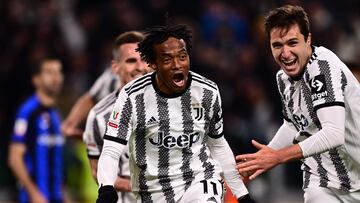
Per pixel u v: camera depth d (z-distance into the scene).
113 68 21.61
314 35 48.06
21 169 27.38
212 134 17.98
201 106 17.59
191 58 45.31
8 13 46.19
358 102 17.88
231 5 49.31
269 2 49.34
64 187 36.38
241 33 48.62
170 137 17.62
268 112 44.56
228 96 44.28
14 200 41.16
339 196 18.62
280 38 17.59
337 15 51.00
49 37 45.44
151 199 17.98
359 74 24.30
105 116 20.58
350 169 18.47
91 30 46.56
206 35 47.62
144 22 47.06
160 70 17.22
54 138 28.03
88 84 45.03
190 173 17.78
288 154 16.98
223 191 17.83
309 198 18.73
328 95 17.25
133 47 20.66
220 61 46.22
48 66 27.81
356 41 50.09
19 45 44.38
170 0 48.19
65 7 47.94
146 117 17.55
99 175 17.20
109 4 47.44
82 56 45.41
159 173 17.80
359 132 18.16
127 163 20.78
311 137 17.09
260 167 16.92
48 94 28.00
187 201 17.58
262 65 46.50
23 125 27.56
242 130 42.66
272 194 41.88
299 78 17.91
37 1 47.19
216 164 18.14
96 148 20.77
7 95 43.81
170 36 17.17
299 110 18.22
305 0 49.81
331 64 17.53
